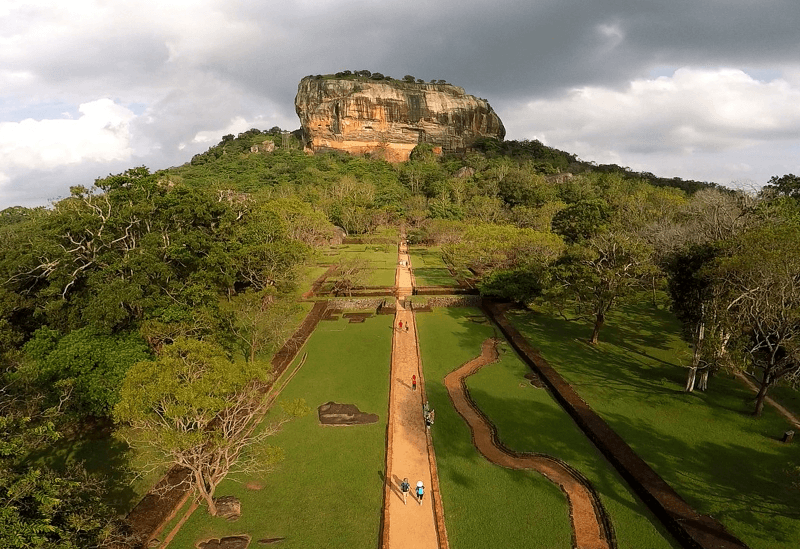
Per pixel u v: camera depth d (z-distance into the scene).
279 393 33.00
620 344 41.72
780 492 22.08
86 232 31.84
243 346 38.53
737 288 27.91
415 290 61.03
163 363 18.06
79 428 27.52
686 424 28.16
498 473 24.30
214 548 19.16
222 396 19.02
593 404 30.62
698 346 30.91
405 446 26.88
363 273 66.81
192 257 34.56
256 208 51.81
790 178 62.88
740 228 44.28
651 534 19.95
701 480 22.94
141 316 31.05
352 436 27.62
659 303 53.34
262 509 21.53
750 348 29.11
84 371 26.03
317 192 117.94
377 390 33.59
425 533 20.33
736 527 19.81
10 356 25.62
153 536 19.69
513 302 55.25
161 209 35.97
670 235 52.12
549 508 21.69
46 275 30.20
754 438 26.61
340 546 19.48
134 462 24.55
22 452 15.56
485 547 19.47
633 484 22.84
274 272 46.28
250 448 25.59
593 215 71.81
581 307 46.75
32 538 13.02
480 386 34.25
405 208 120.81
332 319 50.97
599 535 20.06
